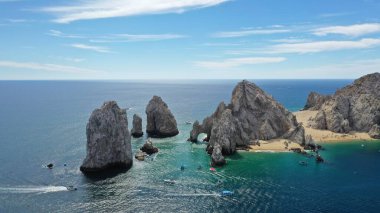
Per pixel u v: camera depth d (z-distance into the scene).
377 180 108.19
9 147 146.25
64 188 99.62
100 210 85.69
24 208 86.44
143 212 84.69
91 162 112.88
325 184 104.44
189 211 85.25
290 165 123.56
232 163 125.75
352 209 87.12
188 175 111.94
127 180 106.56
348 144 153.62
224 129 138.00
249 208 87.06
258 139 156.50
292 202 90.94
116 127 117.38
